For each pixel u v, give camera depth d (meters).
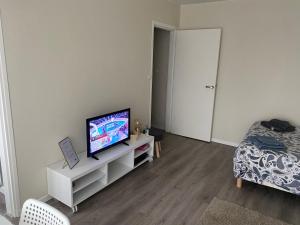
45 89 2.27
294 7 3.41
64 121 2.52
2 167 2.12
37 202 1.22
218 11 4.02
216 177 3.08
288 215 2.38
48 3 2.17
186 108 4.48
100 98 2.94
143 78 3.70
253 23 3.74
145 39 3.58
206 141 4.38
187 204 2.50
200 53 4.16
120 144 3.07
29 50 2.09
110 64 3.00
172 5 4.11
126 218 2.25
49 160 2.43
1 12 1.85
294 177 2.44
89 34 2.63
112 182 2.79
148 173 3.13
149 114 4.02
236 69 4.00
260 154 2.60
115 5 2.92
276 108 3.79
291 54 3.54
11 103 2.02
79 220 2.20
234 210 2.42
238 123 4.15
